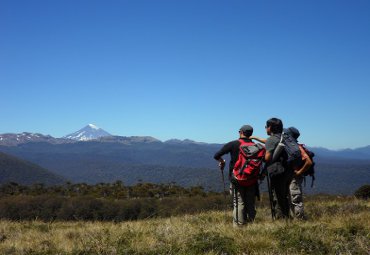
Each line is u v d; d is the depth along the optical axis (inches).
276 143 398.3
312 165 412.5
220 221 458.9
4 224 559.5
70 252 326.3
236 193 393.1
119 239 354.3
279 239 323.9
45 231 487.2
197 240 328.8
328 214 485.4
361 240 307.3
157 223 497.4
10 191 2284.7
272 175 400.5
